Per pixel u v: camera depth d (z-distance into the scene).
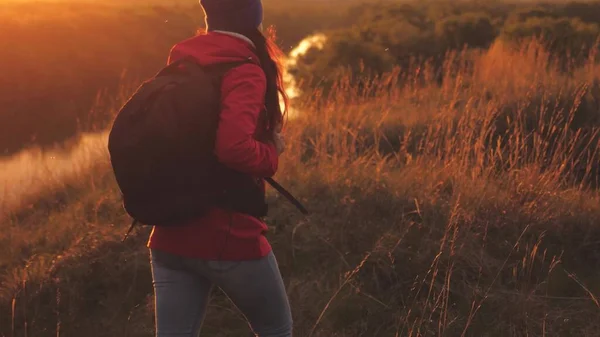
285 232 4.02
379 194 4.41
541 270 3.84
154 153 1.95
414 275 3.71
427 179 4.73
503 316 3.43
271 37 2.27
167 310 2.16
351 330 3.38
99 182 5.89
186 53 2.05
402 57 13.28
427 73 10.28
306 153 5.85
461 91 8.64
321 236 3.97
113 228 4.21
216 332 3.37
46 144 15.22
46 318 3.56
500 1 32.72
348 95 9.02
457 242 3.91
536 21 13.42
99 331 3.45
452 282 3.65
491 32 15.19
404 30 14.06
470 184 4.50
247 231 2.09
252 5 2.09
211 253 2.07
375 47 11.81
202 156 1.98
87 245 4.01
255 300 2.17
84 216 4.72
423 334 3.32
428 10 25.11
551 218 4.20
